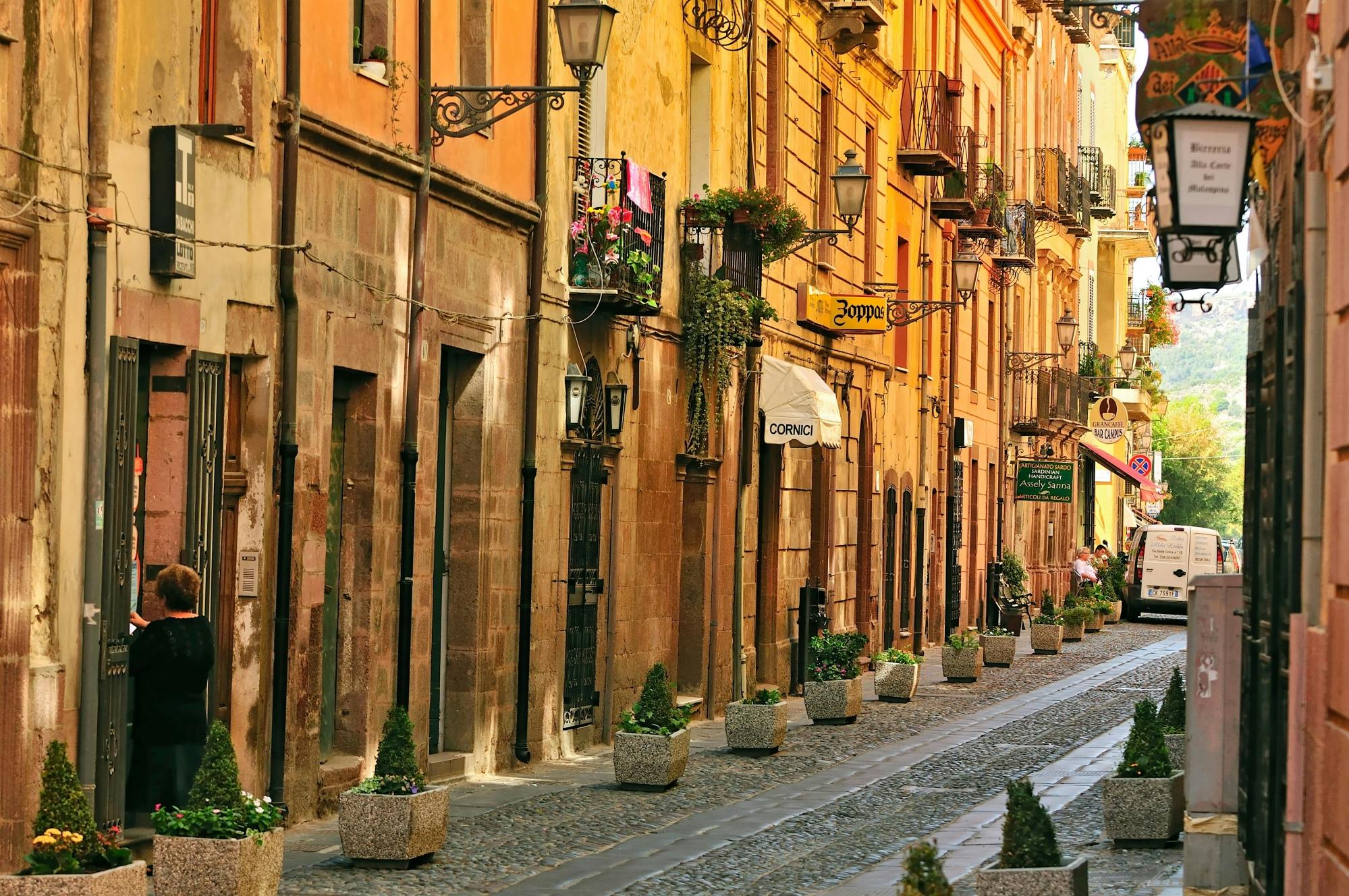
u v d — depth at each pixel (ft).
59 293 60.39
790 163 148.87
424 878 65.41
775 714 106.63
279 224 75.15
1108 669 180.86
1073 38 302.45
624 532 116.06
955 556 217.36
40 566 59.67
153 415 68.64
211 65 72.64
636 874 67.31
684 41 125.80
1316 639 44.24
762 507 146.20
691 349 124.77
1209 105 46.21
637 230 112.68
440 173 89.45
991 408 243.81
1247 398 58.49
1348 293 41.42
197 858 55.57
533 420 101.50
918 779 95.96
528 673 101.50
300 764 77.46
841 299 156.25
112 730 63.46
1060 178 281.13
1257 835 53.21
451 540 96.78
